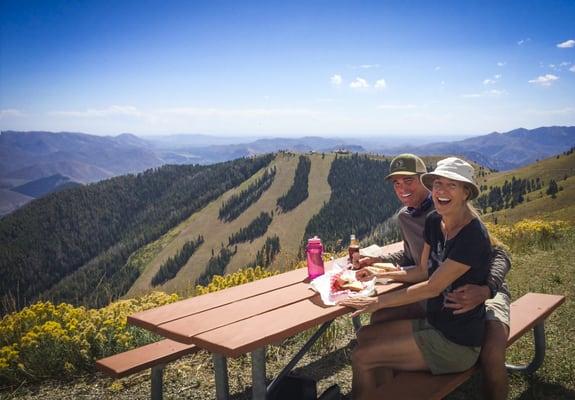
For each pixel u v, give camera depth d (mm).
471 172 1721
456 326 1710
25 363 2730
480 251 1691
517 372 2518
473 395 2318
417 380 1725
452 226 1767
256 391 1671
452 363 1733
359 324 3084
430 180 1874
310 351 3033
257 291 2166
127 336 2986
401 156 2309
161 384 2148
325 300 1935
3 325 3168
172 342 2299
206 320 1755
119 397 2473
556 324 3238
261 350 1668
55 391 2574
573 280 4348
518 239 6359
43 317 3252
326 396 2211
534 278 4508
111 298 3846
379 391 1651
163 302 3557
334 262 2719
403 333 1773
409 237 2344
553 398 2256
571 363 2586
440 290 1714
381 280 2229
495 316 1966
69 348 2814
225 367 1764
